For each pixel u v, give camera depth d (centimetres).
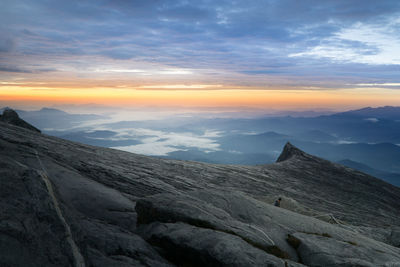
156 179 1636
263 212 791
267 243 549
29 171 413
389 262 536
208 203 771
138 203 717
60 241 328
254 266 425
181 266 475
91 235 488
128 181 1447
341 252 560
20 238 297
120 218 791
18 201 345
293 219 789
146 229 611
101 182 1316
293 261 495
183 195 787
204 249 470
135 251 471
